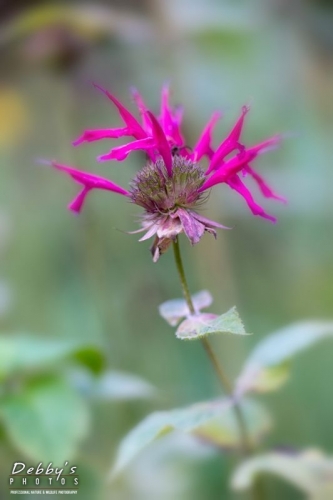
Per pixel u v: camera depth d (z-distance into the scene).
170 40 0.63
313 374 0.62
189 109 0.64
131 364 0.62
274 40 0.66
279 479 0.56
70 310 0.66
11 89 0.65
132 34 0.61
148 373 0.62
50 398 0.52
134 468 0.55
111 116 0.67
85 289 0.67
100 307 0.63
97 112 0.67
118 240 0.68
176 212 0.48
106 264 0.66
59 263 0.70
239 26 0.63
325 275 0.69
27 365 0.52
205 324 0.47
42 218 0.72
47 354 0.52
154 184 0.48
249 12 0.64
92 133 0.48
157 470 0.55
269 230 0.70
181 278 0.48
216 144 0.68
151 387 0.54
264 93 0.68
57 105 0.66
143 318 0.65
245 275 0.68
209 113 0.66
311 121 0.69
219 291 0.62
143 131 0.49
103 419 0.58
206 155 0.49
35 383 0.52
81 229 0.65
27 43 0.61
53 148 0.72
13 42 0.61
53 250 0.71
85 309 0.66
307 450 0.50
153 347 0.63
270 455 0.50
